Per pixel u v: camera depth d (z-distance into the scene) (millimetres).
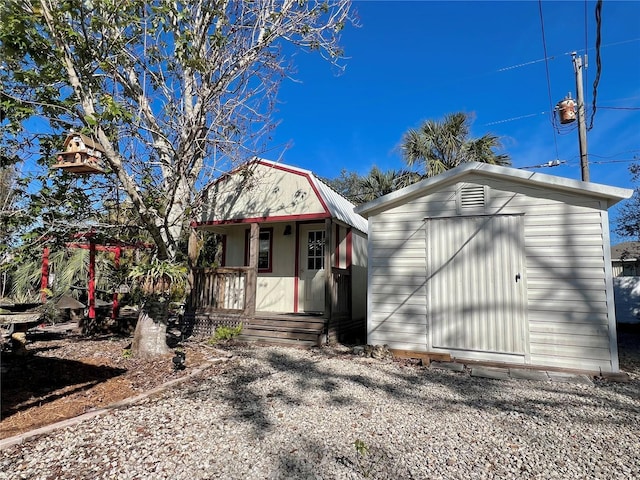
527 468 2676
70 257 12398
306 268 9469
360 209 6957
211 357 5977
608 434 3277
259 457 2766
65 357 5848
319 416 3615
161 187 6547
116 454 2750
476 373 5344
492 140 12203
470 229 6227
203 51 6137
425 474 2576
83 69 4973
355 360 6121
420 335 6398
